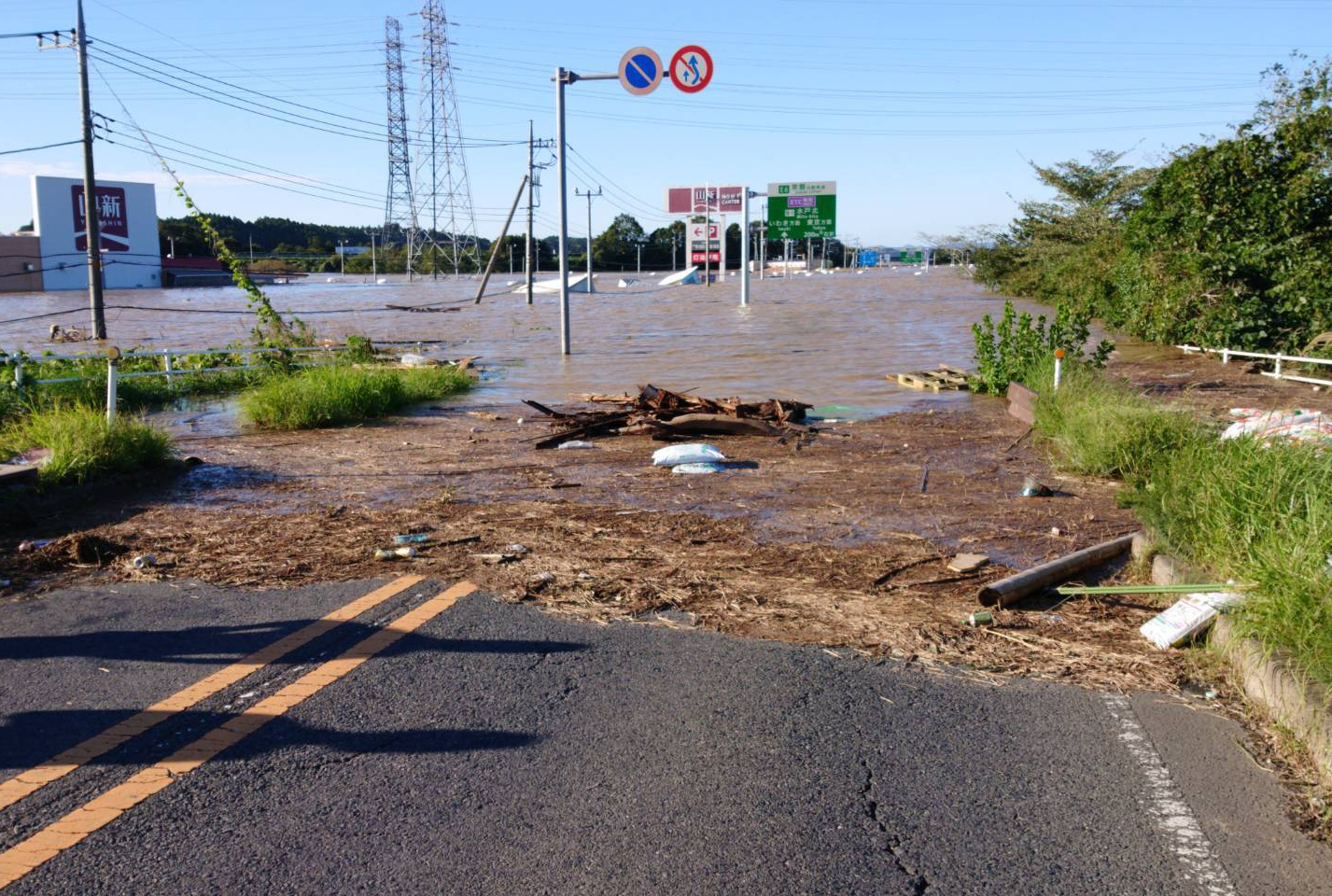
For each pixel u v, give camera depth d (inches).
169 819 130.4
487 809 133.3
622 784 139.9
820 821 130.8
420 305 2060.8
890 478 360.8
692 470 371.9
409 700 167.5
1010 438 449.7
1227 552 211.2
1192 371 713.0
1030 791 139.1
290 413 498.3
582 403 585.6
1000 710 165.5
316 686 172.9
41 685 173.2
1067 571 231.3
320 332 1304.1
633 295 2511.1
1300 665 160.7
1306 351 711.7
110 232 3026.6
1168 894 116.2
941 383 649.6
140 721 159.0
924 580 236.5
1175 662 186.1
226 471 376.8
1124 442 359.6
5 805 133.8
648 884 117.2
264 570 242.8
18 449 348.2
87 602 218.7
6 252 2797.7
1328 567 178.2
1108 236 1403.8
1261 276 788.6
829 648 193.0
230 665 182.2
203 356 740.7
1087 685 175.9
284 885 117.0
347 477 365.4
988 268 2181.3
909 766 145.9
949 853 124.1
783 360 863.1
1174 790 139.4
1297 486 219.9
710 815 132.0
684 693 170.6
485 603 217.8
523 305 2075.5
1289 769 145.3
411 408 573.6
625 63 841.5
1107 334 1059.3
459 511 309.1
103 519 297.9
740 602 219.3
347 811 132.7
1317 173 777.6
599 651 189.9
